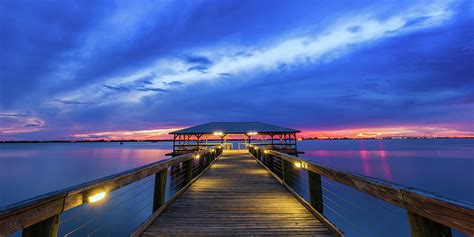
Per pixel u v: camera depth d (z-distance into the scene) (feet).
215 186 17.16
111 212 50.96
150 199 60.03
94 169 102.42
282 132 62.90
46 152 247.70
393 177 81.35
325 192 60.18
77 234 39.93
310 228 8.98
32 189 69.36
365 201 54.65
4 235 3.43
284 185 16.89
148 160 136.26
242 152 58.49
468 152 195.00
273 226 9.19
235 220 9.87
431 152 197.06
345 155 165.99
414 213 4.43
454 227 3.46
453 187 67.92
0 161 137.59
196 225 9.28
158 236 8.25
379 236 39.55
